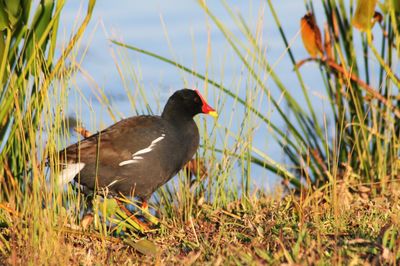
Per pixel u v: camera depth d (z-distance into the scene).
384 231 8.31
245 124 11.70
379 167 12.01
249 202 11.19
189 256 8.14
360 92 12.63
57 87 9.87
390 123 12.11
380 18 12.29
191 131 11.73
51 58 10.10
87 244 9.20
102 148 10.98
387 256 7.20
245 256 7.68
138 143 11.16
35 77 9.82
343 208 9.92
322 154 13.19
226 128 11.52
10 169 10.32
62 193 10.27
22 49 9.89
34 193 8.71
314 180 12.98
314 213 9.71
